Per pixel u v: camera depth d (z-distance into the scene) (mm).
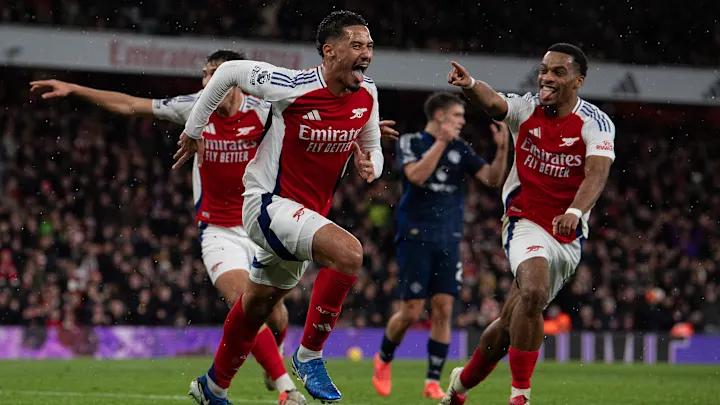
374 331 19078
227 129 7367
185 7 24641
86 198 22422
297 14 25219
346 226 23141
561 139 6289
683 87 24562
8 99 26141
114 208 21594
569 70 6199
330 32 5398
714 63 26938
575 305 20891
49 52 21969
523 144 6445
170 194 22344
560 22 26859
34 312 17953
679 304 22125
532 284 5961
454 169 9320
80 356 17391
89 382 10148
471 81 6160
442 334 9086
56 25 23625
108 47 22172
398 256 9312
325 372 5656
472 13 26625
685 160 28594
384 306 19625
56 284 18375
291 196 5629
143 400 7891
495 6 26625
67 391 8891
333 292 5359
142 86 28641
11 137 24484
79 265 19453
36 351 17219
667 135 29406
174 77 28781
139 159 23859
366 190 24500
